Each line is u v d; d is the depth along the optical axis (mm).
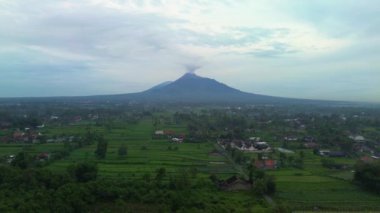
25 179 111438
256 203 111625
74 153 196250
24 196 101625
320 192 127875
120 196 105875
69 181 116500
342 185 136375
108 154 195625
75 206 99312
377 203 117625
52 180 113625
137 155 194500
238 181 129500
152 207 102625
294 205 114625
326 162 174125
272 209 103062
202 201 106812
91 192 105375
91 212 100500
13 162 145625
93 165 130375
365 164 138250
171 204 103750
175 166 166625
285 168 167500
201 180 132625
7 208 92875
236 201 112688
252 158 188375
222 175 150125
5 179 112188
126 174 145125
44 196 100062
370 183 131125
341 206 114375
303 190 129750
